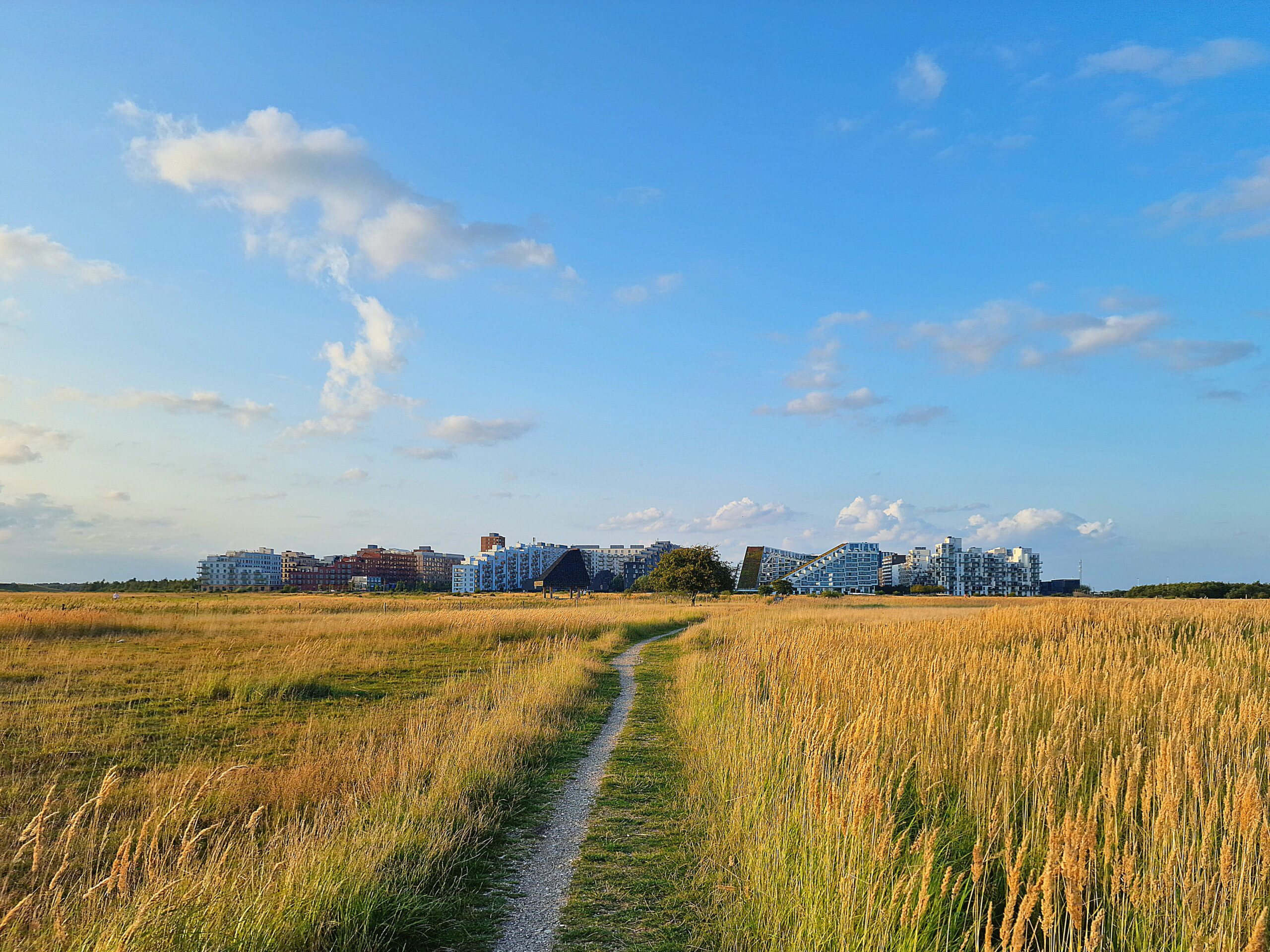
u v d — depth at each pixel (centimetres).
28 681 1583
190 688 1497
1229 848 388
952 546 18912
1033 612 2641
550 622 3444
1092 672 1020
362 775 845
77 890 518
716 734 1048
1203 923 393
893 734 751
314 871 520
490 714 1231
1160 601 4028
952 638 1778
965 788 655
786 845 559
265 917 454
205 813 746
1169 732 672
